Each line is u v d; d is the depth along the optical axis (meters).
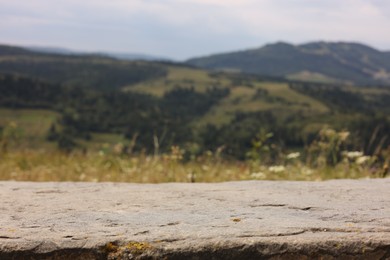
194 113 194.62
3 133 10.45
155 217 3.12
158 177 7.32
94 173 7.85
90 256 2.52
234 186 4.39
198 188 4.29
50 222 2.97
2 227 2.82
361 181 4.64
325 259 2.53
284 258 2.52
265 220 3.03
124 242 2.56
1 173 7.81
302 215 3.20
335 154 7.35
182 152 8.00
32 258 2.50
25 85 168.75
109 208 3.41
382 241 2.57
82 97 165.25
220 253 2.51
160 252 2.50
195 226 2.86
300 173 7.20
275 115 165.25
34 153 10.09
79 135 111.81
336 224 2.90
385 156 6.72
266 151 7.69
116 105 155.62
